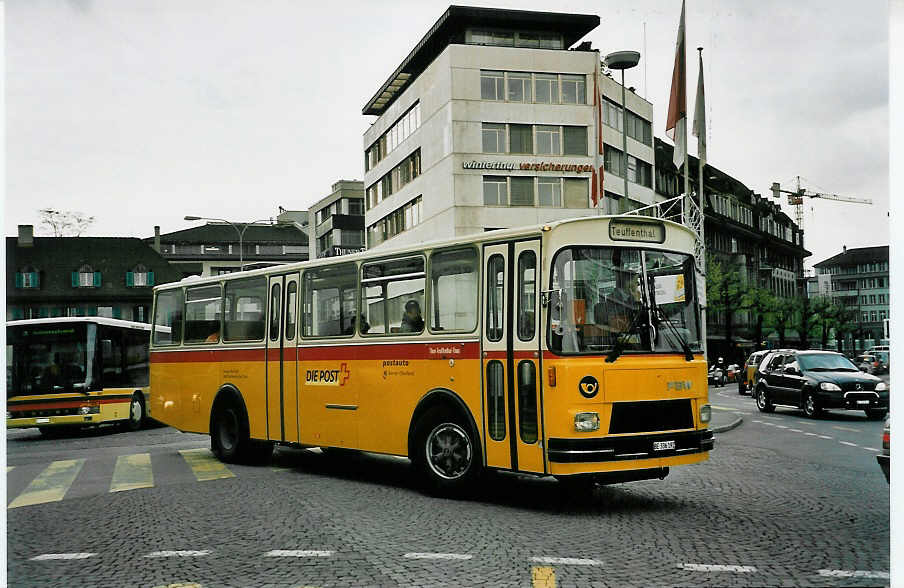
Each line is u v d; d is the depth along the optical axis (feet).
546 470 31.04
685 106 78.95
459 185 171.12
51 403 77.20
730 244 300.81
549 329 31.30
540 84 176.55
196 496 36.42
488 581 21.53
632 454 30.96
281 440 44.96
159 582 22.11
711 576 21.89
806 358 87.30
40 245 296.71
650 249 33.65
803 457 50.26
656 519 30.01
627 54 84.79
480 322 34.12
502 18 177.68
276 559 24.27
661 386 32.17
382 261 39.17
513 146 174.50
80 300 292.81
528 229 32.76
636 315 32.65
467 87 172.45
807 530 27.86
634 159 201.57
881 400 80.89
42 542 27.58
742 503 33.47
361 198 299.99
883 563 23.13
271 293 46.29
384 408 38.27
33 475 46.68
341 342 41.04
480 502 34.01
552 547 25.49
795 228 384.88
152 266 301.22
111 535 28.50
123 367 83.41
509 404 32.65
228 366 49.21
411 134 193.16
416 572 22.50
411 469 45.68
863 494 35.73
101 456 57.31
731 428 71.00
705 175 277.03
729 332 228.84
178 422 53.57
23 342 77.66
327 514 31.45
